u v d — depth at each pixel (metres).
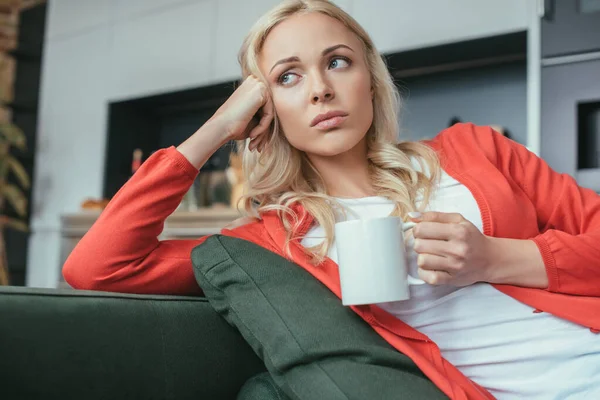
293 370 0.81
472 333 0.94
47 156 3.91
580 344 0.92
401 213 1.02
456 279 0.87
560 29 2.23
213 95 3.49
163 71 3.44
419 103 2.99
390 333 0.86
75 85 3.83
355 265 0.79
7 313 0.70
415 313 0.96
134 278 0.96
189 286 1.03
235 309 0.88
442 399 0.75
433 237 0.84
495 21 2.44
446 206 1.03
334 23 1.06
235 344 0.94
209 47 3.28
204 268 0.92
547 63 2.26
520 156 1.14
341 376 0.77
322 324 0.82
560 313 0.92
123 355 0.79
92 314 0.78
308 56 1.02
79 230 3.38
